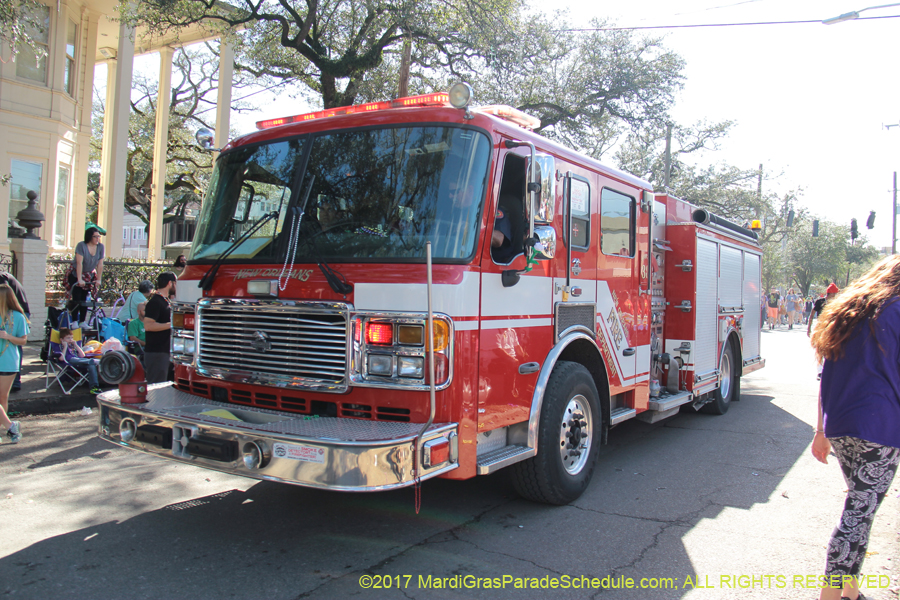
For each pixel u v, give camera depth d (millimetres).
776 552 3943
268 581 3438
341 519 4387
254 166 4473
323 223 4035
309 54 13961
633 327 5844
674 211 7168
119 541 3941
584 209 5000
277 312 3926
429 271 3379
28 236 10828
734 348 8844
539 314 4395
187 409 3924
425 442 3385
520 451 4172
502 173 4008
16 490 4863
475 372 3768
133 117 25438
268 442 3354
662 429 7520
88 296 9680
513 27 13992
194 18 13273
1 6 8570
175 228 28516
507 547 3961
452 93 3830
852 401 2973
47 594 3240
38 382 8305
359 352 3674
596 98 18156
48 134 14047
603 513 4594
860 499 2984
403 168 3955
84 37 15406
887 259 3135
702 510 4680
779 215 40562
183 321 4488
